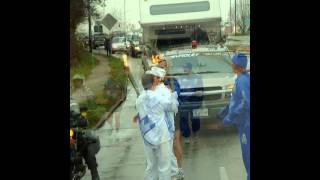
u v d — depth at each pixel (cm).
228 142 1479
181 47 2227
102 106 2016
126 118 2047
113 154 1459
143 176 1216
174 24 2358
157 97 1002
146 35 2366
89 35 2862
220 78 1602
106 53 3603
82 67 2736
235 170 1212
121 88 2416
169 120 1024
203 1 2344
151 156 1021
